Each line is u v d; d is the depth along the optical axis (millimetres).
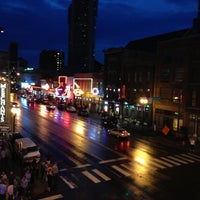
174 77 45469
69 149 32250
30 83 129250
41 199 18812
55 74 118000
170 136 42531
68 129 44750
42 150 31406
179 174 24734
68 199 18906
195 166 27391
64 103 82938
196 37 41656
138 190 20812
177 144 37438
